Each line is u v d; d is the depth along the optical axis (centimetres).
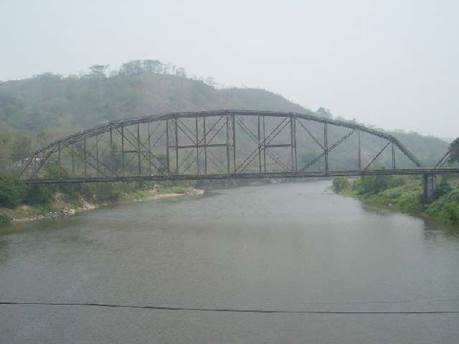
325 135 7162
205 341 2647
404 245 4816
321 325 2836
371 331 2742
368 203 9106
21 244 5366
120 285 3694
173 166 13288
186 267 4203
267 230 6072
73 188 9388
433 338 2641
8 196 7512
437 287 3444
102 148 12369
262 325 2852
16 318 3059
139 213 8319
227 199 10856
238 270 4059
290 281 3691
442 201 6662
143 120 7675
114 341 2680
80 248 5109
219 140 15888
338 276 3788
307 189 13788
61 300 3381
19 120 17962
